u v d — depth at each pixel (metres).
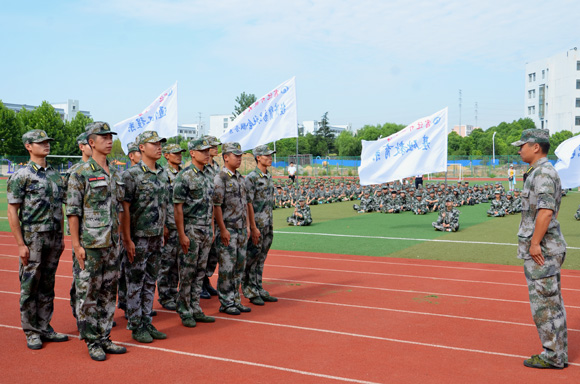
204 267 6.44
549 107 89.31
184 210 6.23
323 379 4.60
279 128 13.45
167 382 4.53
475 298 7.53
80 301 5.08
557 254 4.80
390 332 5.95
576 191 33.50
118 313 6.96
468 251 11.72
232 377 4.64
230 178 6.68
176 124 13.30
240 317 6.64
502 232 14.95
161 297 7.33
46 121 55.22
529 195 4.91
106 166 5.30
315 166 59.69
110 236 5.14
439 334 5.88
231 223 6.73
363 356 5.17
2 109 53.09
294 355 5.20
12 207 5.29
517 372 4.75
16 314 6.71
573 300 7.34
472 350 5.35
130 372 4.76
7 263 10.27
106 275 5.21
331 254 11.46
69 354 5.25
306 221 16.88
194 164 6.27
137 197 5.61
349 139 83.38
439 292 7.91
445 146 15.05
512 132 82.81
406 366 4.90
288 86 13.47
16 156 52.41
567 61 85.06
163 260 7.24
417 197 20.89
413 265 10.16
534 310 4.87
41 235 5.40
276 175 58.44
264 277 9.11
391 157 15.16
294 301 7.44
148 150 5.75
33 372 4.76
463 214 20.75
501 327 6.13
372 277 9.06
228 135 13.15
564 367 4.87
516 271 9.49
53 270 5.63
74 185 5.00
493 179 50.97
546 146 4.95
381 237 14.09
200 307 6.92
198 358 5.13
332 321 6.41
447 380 4.57
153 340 5.71
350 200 28.61
